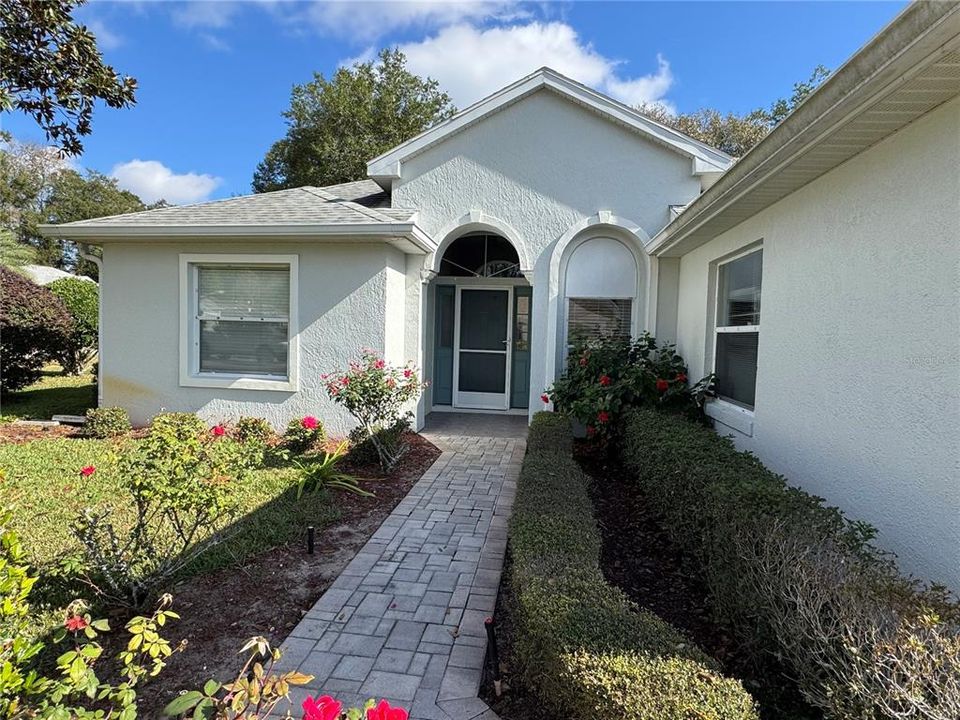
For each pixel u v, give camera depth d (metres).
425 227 8.66
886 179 3.12
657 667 2.00
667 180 8.23
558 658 2.12
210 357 8.25
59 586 3.44
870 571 2.28
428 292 9.71
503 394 10.76
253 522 4.60
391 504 5.36
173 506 3.25
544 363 8.55
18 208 34.06
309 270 7.82
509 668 2.81
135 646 1.98
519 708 2.52
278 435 7.75
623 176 8.30
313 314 7.83
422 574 3.88
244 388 7.97
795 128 3.17
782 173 3.81
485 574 3.89
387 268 7.71
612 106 8.13
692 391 6.74
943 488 2.63
